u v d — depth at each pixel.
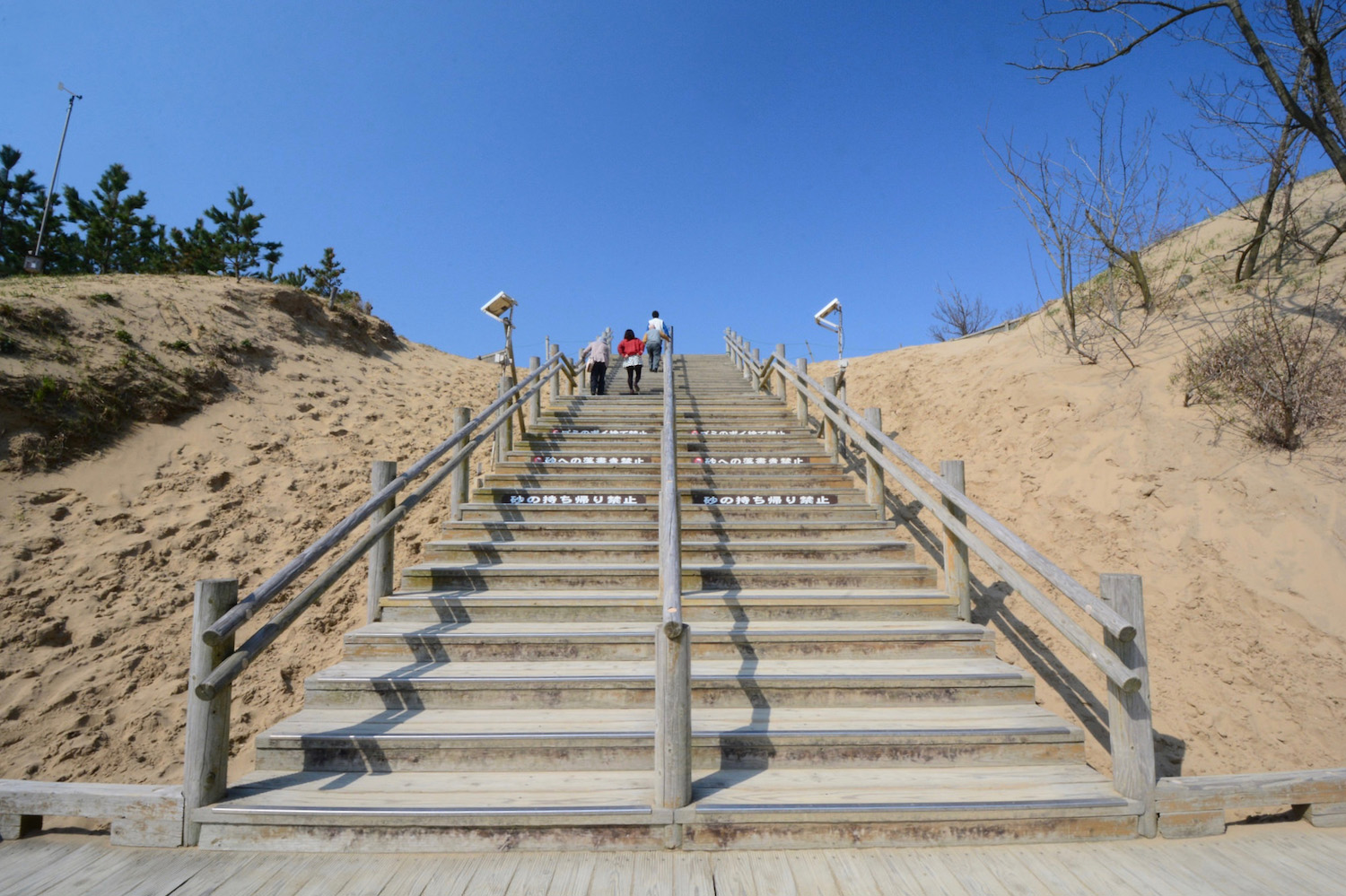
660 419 9.20
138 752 4.29
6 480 6.23
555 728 3.23
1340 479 4.86
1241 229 9.34
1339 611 4.23
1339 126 6.17
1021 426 7.11
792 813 2.68
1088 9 7.47
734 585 4.89
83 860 2.61
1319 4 6.26
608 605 4.42
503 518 6.07
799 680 3.57
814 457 7.66
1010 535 3.57
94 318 8.94
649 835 2.67
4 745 4.16
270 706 4.72
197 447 7.71
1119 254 8.29
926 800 2.78
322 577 3.56
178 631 5.24
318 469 7.85
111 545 5.93
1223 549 4.84
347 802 2.77
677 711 2.73
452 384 12.47
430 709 3.53
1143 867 2.53
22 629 4.92
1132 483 5.67
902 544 5.32
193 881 2.46
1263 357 5.84
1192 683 4.25
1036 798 2.80
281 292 12.25
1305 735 3.82
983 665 3.86
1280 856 2.62
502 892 2.37
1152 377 6.79
